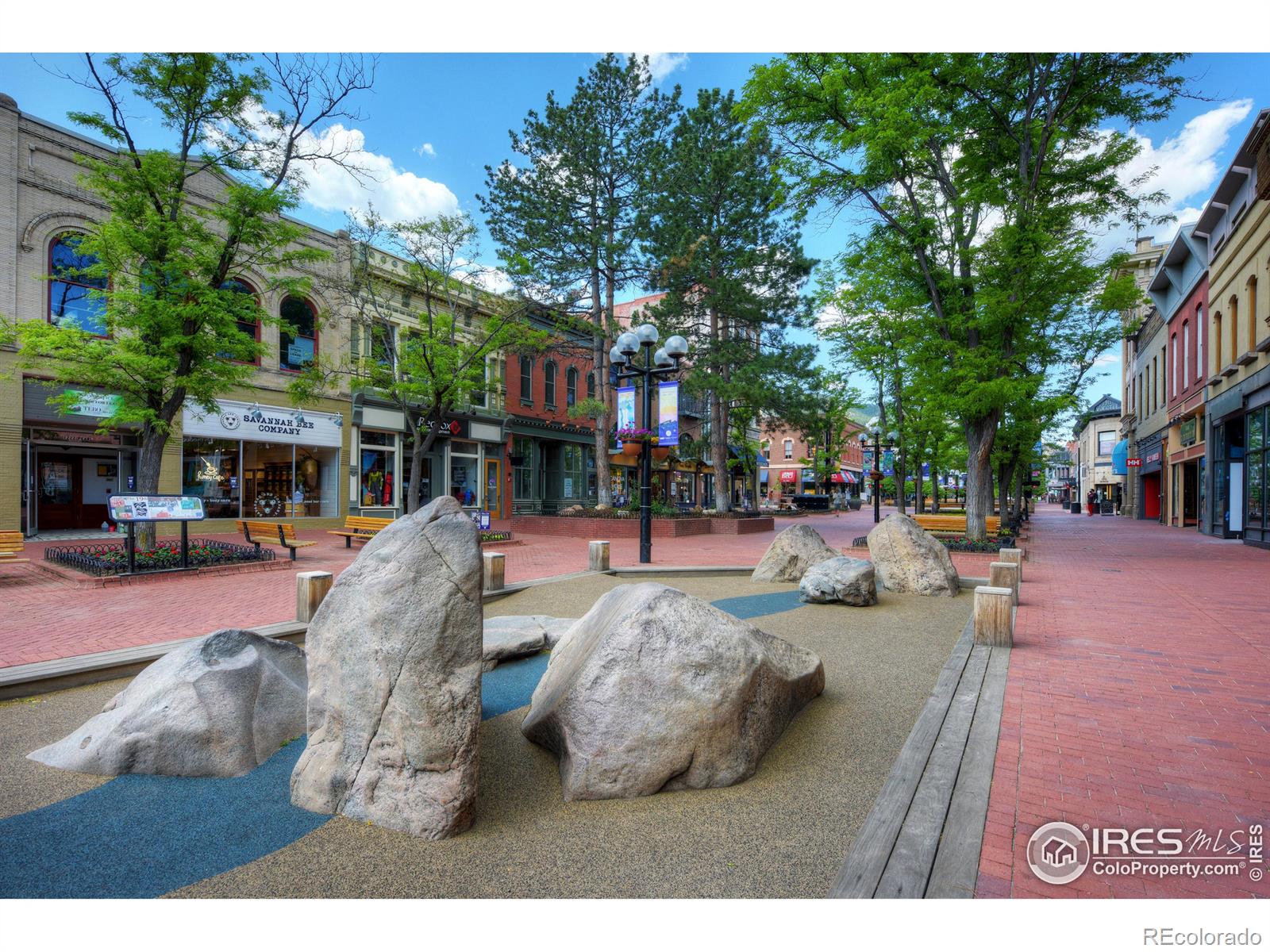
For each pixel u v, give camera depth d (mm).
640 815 3139
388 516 22266
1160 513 29328
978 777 3330
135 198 10195
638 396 30125
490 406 27250
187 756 3598
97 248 10070
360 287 16641
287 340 19922
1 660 5297
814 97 13906
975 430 15477
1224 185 17469
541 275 20812
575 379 32250
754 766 3568
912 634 6934
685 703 3396
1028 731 3992
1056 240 13102
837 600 8422
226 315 10617
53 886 2586
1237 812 3010
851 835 2938
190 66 10258
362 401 21547
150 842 2912
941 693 4688
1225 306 18547
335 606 3344
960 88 14070
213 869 2701
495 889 2576
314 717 3332
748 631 4281
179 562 10125
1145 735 3926
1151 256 29828
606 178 21406
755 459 37438
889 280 15398
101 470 17516
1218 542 18078
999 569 8398
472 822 3045
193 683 3793
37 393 14766
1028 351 14828
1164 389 27688
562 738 3498
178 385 10531
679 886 2568
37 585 8953
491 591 8922
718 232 21344
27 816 3133
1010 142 14758
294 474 20078
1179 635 6512
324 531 19875
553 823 3076
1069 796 3168
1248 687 4824
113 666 5227
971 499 15539
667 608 3682
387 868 2713
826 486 54094
